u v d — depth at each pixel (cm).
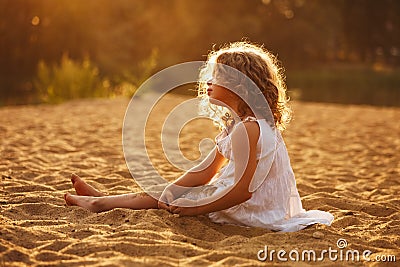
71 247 371
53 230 411
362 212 523
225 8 4703
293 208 459
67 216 453
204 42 4438
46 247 371
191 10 4509
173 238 396
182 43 4391
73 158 727
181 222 434
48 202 499
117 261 344
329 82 4244
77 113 1241
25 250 363
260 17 4888
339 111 1555
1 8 3466
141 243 381
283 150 450
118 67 3716
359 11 5506
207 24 4472
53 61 3544
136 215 445
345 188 621
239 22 4581
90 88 1680
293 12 4981
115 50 3934
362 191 621
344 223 479
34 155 731
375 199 582
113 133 966
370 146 952
